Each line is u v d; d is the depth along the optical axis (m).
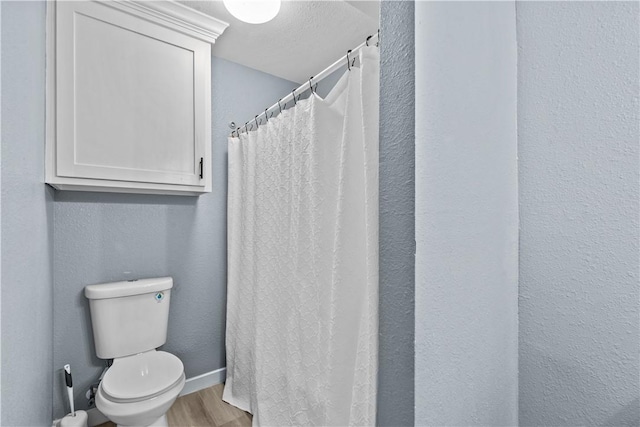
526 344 0.66
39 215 1.02
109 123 1.41
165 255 1.89
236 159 1.99
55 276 1.55
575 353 0.61
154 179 1.54
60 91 1.29
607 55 0.57
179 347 1.93
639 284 0.55
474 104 0.55
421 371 0.49
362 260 1.09
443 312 0.51
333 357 1.10
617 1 0.57
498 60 0.62
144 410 1.25
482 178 0.57
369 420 0.95
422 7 0.48
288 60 2.15
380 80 0.57
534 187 0.65
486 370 0.59
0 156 0.53
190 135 1.65
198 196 2.02
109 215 1.71
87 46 1.36
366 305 1.04
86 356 1.63
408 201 0.51
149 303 1.67
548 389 0.64
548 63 0.63
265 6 1.49
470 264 0.55
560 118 0.62
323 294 1.24
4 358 0.55
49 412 1.36
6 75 0.59
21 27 0.73
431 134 0.48
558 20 0.62
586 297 0.60
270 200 1.66
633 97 0.55
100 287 1.58
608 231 0.57
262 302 1.64
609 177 0.57
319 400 1.25
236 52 2.05
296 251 1.40
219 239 2.10
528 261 0.66
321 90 2.34
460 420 0.54
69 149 1.30
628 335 0.56
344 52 2.05
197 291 2.00
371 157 0.96
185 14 1.59
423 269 0.48
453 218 0.52
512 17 0.67
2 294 0.54
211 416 1.72
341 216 1.10
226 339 1.97
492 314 0.60
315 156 1.26
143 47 1.51
